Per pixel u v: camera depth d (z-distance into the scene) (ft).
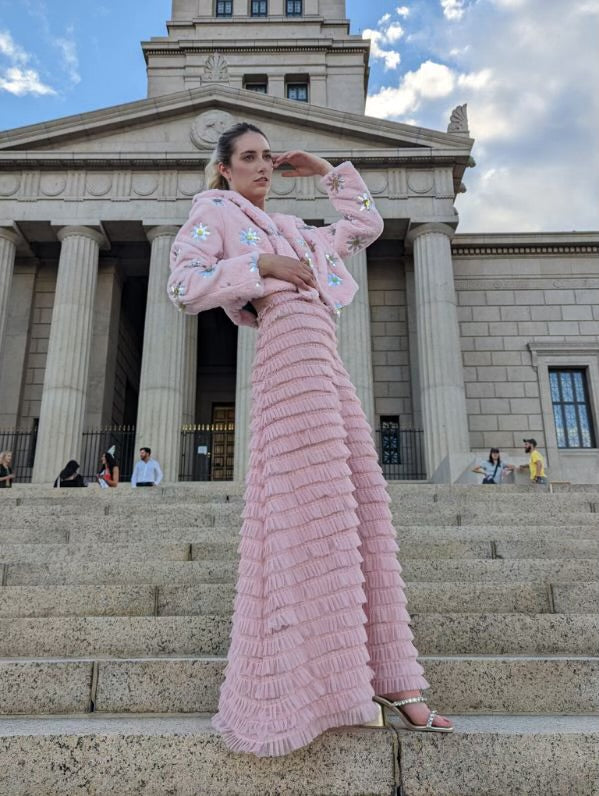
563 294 81.66
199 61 108.17
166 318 68.95
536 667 9.11
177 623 11.12
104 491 34.06
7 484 52.37
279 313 7.56
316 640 6.52
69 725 7.75
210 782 6.97
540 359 79.41
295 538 6.75
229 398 105.29
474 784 6.89
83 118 73.56
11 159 72.28
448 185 73.77
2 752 7.16
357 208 9.29
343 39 107.65
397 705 7.15
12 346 77.36
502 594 12.72
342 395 7.81
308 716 6.30
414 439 75.36
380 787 6.87
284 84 107.24
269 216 8.62
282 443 7.10
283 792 6.86
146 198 72.43
